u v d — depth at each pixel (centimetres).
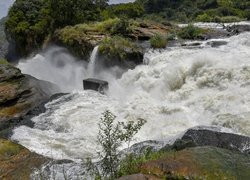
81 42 2397
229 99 1224
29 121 1363
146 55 1892
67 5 2959
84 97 1580
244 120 1068
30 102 1616
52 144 1105
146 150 806
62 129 1268
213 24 3238
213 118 1148
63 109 1454
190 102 1306
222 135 834
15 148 918
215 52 1561
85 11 3078
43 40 3070
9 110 1555
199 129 904
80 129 1245
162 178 513
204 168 522
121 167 597
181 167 525
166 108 1306
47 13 3130
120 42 2073
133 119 1295
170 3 5972
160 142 918
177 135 1000
